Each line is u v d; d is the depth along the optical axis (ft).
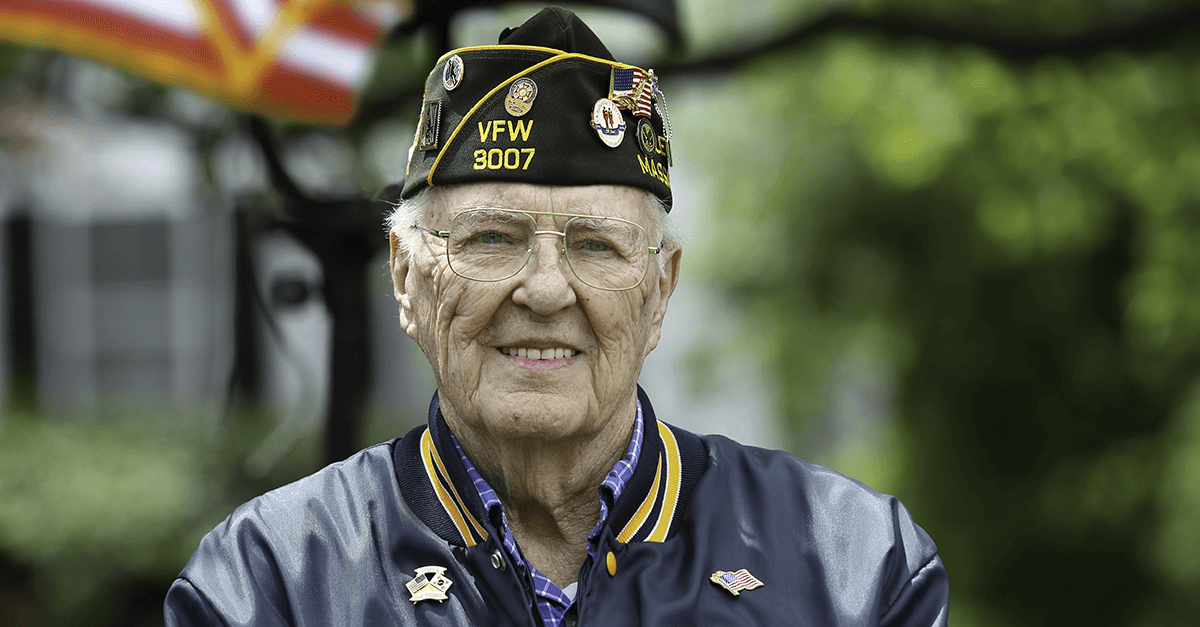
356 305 35.81
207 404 81.05
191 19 32.40
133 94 51.85
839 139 99.60
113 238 107.55
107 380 109.09
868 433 124.67
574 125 21.52
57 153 84.53
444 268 21.88
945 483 108.99
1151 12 55.11
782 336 122.11
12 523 66.08
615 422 22.86
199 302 107.34
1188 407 88.79
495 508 22.22
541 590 22.00
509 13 48.37
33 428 76.23
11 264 106.42
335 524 22.86
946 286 106.83
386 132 43.01
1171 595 90.17
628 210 22.08
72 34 31.71
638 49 55.36
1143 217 87.45
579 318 21.70
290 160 40.11
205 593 21.99
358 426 35.81
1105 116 74.33
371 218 35.27
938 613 22.91
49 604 66.74
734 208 119.24
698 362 133.49
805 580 22.68
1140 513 94.12
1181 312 84.48
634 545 22.29
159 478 67.41
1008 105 72.23
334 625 21.57
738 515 23.38
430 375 102.58
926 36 56.13
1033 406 105.19
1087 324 101.45
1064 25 61.62
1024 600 100.63
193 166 52.70
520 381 21.54
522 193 21.34
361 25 34.71
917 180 81.76
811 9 56.70
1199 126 75.46
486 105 21.77
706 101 99.81
